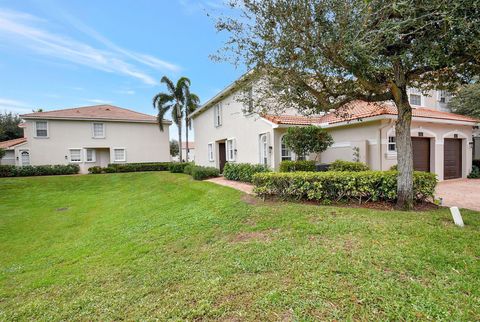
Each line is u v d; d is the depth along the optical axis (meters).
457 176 13.48
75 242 6.77
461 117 13.54
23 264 5.56
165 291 3.36
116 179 20.11
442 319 2.31
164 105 26.95
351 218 5.25
